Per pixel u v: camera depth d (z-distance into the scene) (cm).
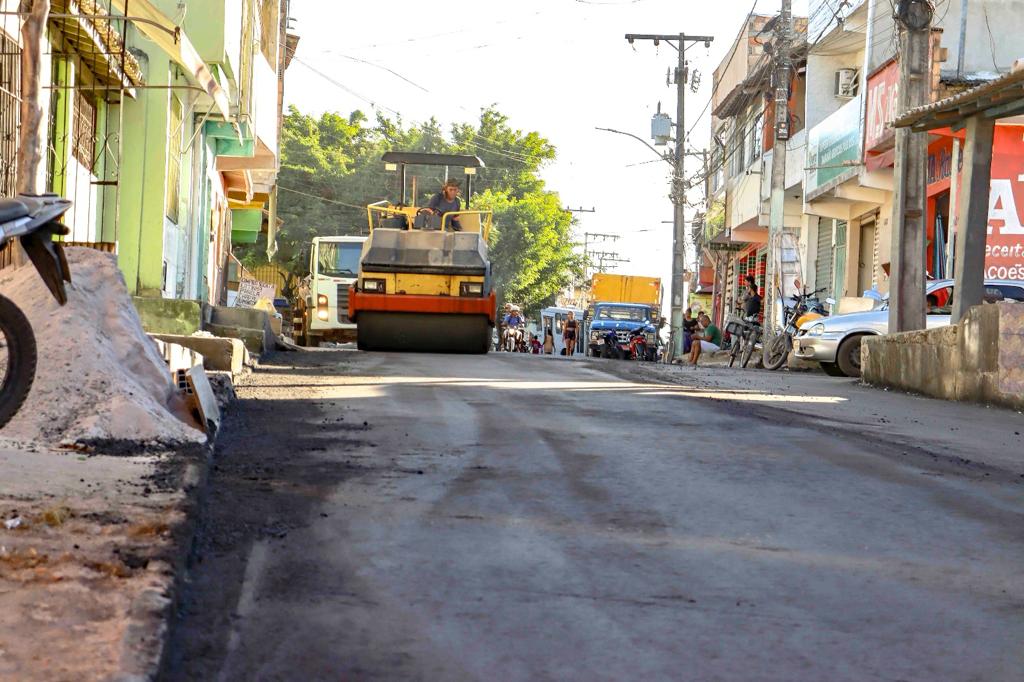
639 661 384
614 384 1414
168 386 786
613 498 647
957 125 1686
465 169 2331
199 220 2472
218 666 360
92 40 1437
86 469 599
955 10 2609
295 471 688
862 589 480
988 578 505
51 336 733
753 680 370
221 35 1838
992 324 1418
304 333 3322
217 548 498
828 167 3031
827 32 3441
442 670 368
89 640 338
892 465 799
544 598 451
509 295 6838
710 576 491
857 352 2077
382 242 2108
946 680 376
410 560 499
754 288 3353
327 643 388
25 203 581
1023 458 897
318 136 6625
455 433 882
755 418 1050
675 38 4353
